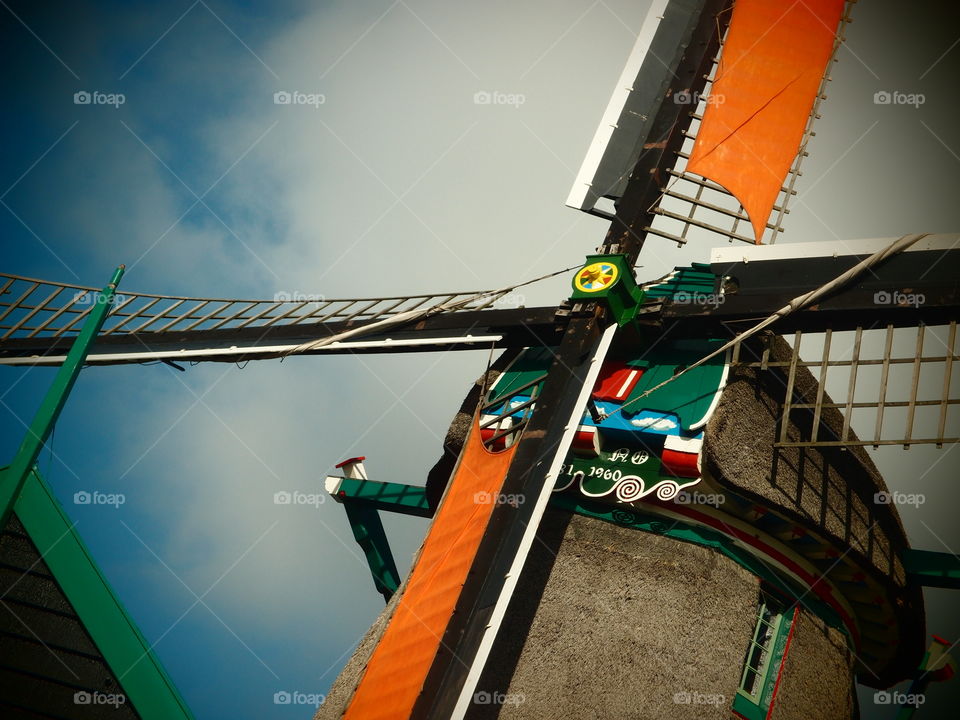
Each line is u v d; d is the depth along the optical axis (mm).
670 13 16172
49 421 10570
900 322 13047
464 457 13852
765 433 13352
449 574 12289
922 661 14836
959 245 12906
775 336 13836
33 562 10641
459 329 15086
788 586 13688
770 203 15078
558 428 12781
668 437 13094
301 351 15867
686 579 12922
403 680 11672
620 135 15547
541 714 12430
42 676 10430
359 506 17562
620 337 14109
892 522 14430
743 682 12805
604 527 13570
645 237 14812
